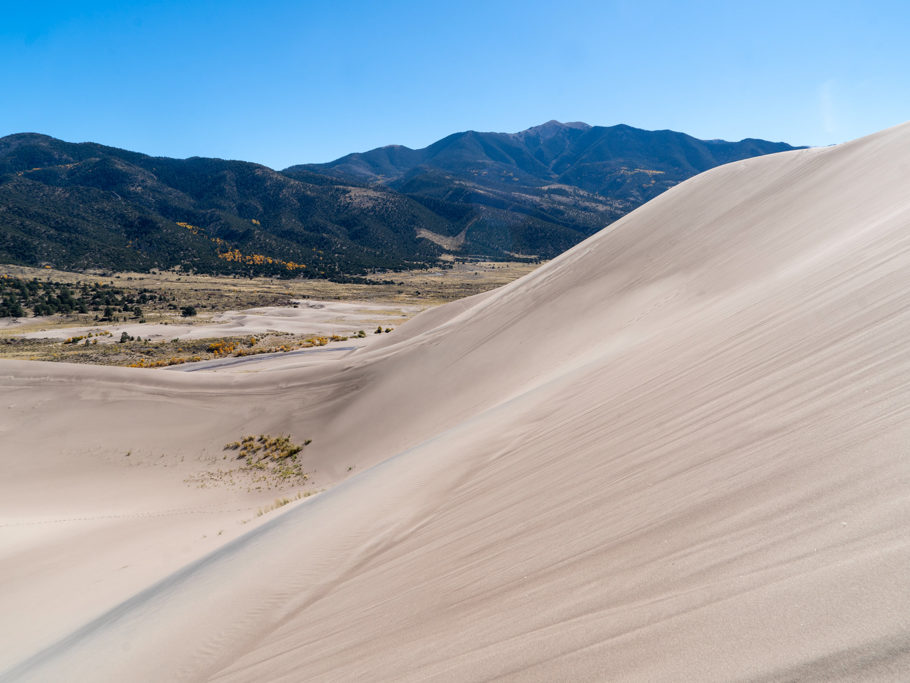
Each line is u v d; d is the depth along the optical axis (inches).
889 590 52.9
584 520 124.8
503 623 92.0
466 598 112.7
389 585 148.3
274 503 578.9
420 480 265.3
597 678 62.3
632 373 280.8
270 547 257.3
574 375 383.9
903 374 115.0
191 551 416.2
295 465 706.8
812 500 81.9
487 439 291.4
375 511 240.8
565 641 74.9
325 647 125.3
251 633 163.8
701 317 365.7
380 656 104.0
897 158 543.2
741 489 99.2
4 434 799.1
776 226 632.4
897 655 44.1
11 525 539.2
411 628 111.0
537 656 74.3
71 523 547.2
